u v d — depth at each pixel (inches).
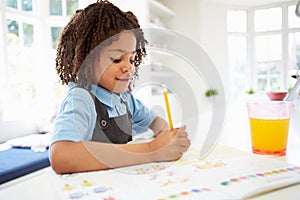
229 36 166.6
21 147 67.8
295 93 28.5
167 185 14.3
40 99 100.1
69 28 25.0
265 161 18.1
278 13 163.6
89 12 22.6
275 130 21.0
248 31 169.3
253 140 22.0
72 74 23.8
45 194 14.5
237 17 167.9
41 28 101.1
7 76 86.7
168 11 136.3
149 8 121.0
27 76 97.0
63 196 13.6
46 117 89.7
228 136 28.4
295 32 160.2
